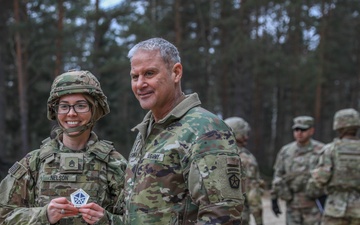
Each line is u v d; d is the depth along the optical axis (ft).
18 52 64.13
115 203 10.05
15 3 60.70
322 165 19.90
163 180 7.59
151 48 8.04
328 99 104.37
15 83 76.69
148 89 8.00
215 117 7.73
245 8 71.77
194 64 80.59
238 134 18.61
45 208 8.87
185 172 7.50
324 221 20.20
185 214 7.52
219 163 7.26
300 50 86.02
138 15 69.82
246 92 79.36
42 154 10.01
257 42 69.82
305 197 22.82
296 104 86.89
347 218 19.40
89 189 9.83
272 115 116.26
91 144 10.25
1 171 45.29
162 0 73.20
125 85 96.02
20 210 9.29
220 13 75.82
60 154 9.96
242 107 78.02
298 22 79.25
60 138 10.29
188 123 7.67
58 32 62.34
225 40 75.97
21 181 9.80
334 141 20.01
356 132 19.97
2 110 59.47
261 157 86.12
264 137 109.09
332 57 91.50
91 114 10.14
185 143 7.54
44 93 79.61
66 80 9.87
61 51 63.52
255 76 79.77
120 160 10.42
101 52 68.80
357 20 97.50
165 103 8.20
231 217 7.09
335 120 19.99
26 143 64.75
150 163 7.72
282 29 85.97
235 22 70.13
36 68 74.79
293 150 23.50
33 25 62.75
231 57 70.74
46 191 9.71
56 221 8.82
